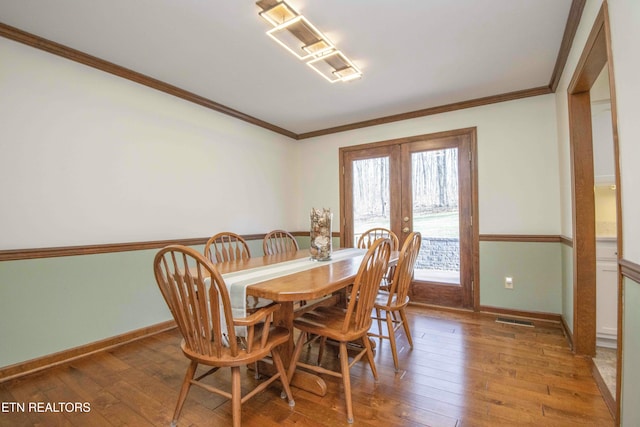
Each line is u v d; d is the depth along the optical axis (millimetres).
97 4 1823
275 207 4297
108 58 2457
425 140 3664
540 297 3051
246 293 1542
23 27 2039
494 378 1952
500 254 3229
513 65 2611
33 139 2168
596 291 2301
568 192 2555
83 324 2365
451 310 3406
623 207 1336
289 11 1883
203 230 3322
